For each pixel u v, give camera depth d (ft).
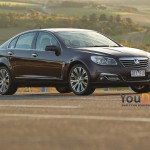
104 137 28.91
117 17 606.55
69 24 601.21
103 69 62.03
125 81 62.34
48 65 66.39
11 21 576.20
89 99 54.70
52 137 29.12
